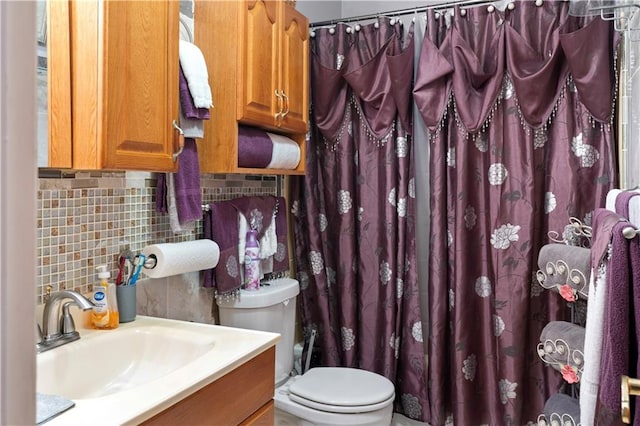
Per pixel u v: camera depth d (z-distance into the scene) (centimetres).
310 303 247
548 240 207
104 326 141
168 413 100
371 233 234
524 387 211
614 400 100
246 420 129
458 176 215
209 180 192
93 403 96
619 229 101
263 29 182
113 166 121
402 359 233
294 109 204
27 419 40
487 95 209
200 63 157
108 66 119
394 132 230
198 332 143
